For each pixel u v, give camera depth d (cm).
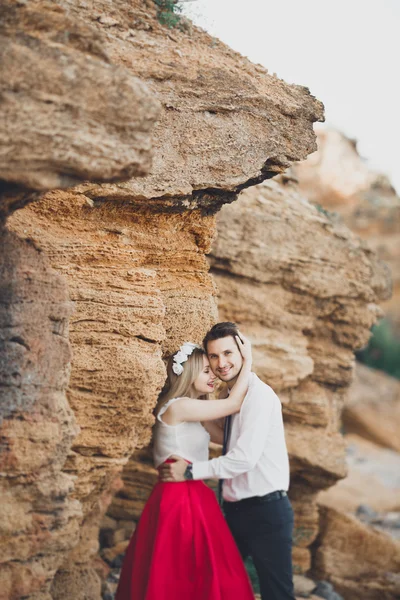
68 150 302
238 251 655
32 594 345
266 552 436
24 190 315
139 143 318
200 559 407
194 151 441
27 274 348
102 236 427
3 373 339
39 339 348
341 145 2405
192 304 473
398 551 711
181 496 419
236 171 450
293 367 660
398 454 1620
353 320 712
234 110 451
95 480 411
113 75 310
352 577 710
